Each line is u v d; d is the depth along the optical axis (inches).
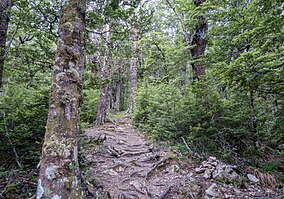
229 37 235.8
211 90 248.1
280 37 147.4
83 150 231.1
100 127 412.5
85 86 258.4
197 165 202.7
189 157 221.6
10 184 140.9
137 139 335.0
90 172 171.0
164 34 535.5
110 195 145.7
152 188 164.9
